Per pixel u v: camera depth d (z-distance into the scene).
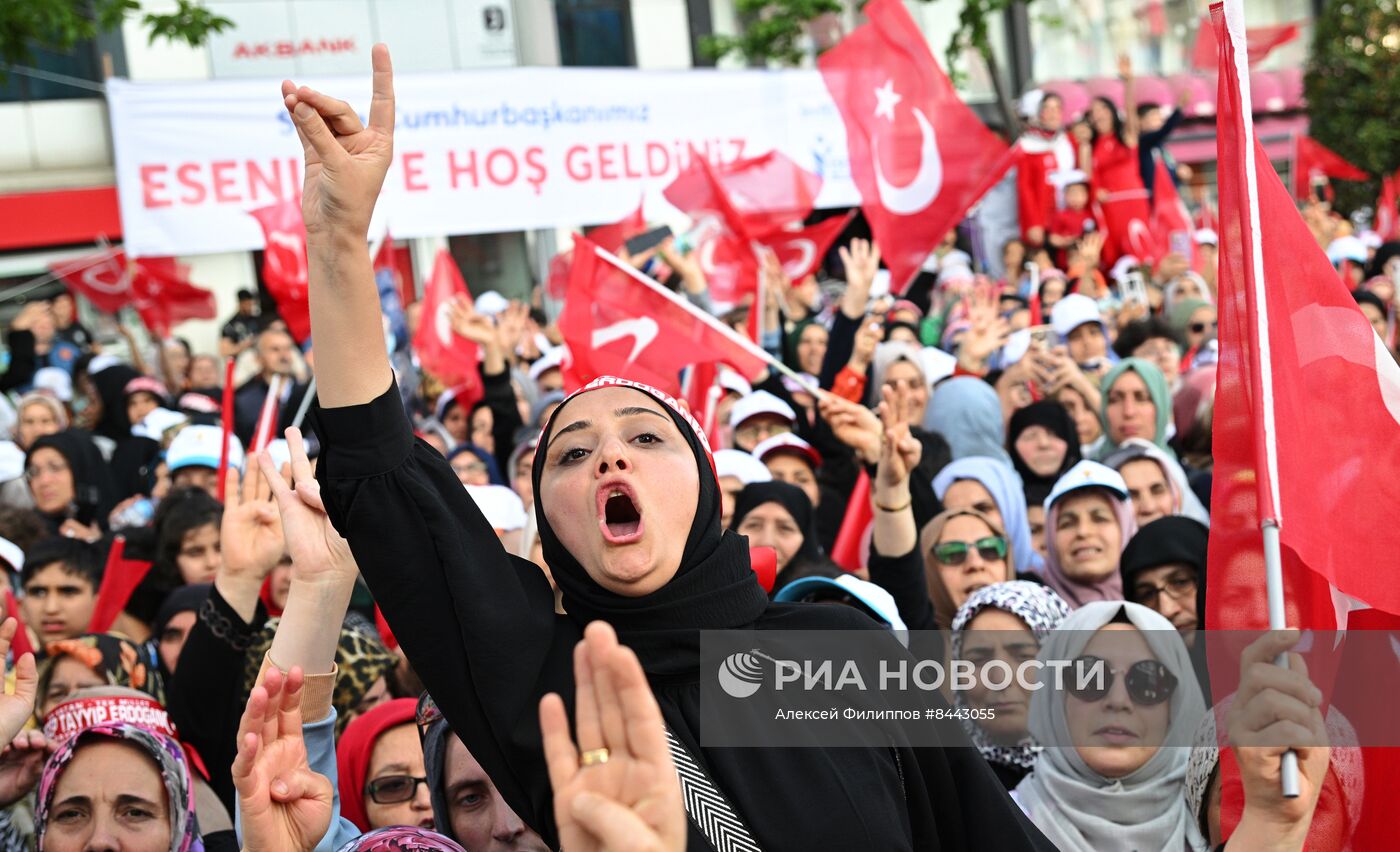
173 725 3.21
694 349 5.34
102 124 17.77
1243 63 2.31
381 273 7.67
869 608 2.97
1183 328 8.07
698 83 10.21
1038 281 10.25
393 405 1.91
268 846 2.10
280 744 2.15
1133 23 20.88
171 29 10.66
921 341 9.93
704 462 2.02
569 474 1.96
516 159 9.82
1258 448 2.06
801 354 8.30
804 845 1.80
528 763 1.88
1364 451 2.31
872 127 6.63
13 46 9.70
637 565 1.90
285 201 9.61
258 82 9.51
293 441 2.41
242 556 3.30
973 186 6.66
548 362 8.53
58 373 11.64
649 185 10.11
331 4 16.94
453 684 1.91
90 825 2.77
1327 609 2.34
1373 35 17.50
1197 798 2.62
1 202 17.27
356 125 1.91
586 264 5.42
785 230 8.76
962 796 1.97
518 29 17.73
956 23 20.50
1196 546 3.91
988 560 4.05
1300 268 2.38
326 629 2.32
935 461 5.12
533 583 2.02
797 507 4.40
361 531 1.89
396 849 2.29
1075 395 6.25
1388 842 2.33
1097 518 4.27
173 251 9.48
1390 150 17.31
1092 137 11.77
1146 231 11.51
